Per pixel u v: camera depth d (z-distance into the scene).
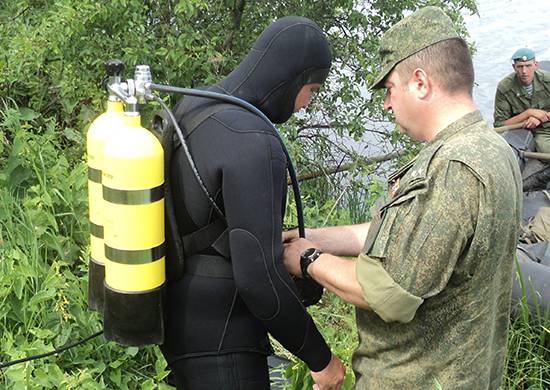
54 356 2.88
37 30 4.66
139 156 1.85
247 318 2.15
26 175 3.95
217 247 2.06
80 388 2.71
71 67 4.75
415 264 1.77
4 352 2.92
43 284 3.10
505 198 1.77
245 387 2.17
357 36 5.74
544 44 12.20
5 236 3.59
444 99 1.84
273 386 3.06
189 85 4.99
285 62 2.02
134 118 1.91
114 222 1.91
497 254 1.82
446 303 1.88
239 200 1.90
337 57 5.79
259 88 2.04
